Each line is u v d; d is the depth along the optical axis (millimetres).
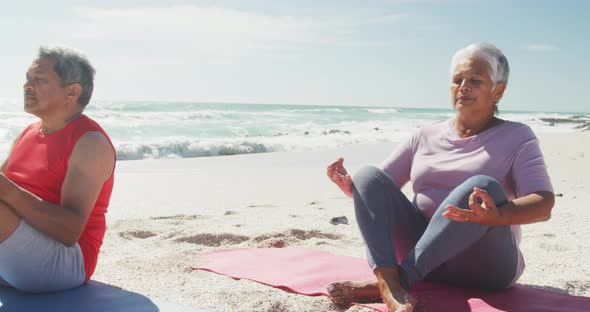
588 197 6387
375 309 2527
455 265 2699
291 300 2748
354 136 20453
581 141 16031
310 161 11258
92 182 2529
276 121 31703
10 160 2705
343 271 3238
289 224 4805
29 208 2361
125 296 2652
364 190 2574
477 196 2273
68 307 2461
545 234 4484
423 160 2891
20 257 2412
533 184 2525
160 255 3668
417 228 2758
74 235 2508
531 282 3248
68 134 2553
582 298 2711
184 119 27562
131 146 12688
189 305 2643
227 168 9820
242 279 3105
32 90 2543
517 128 2688
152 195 6500
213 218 5062
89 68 2633
